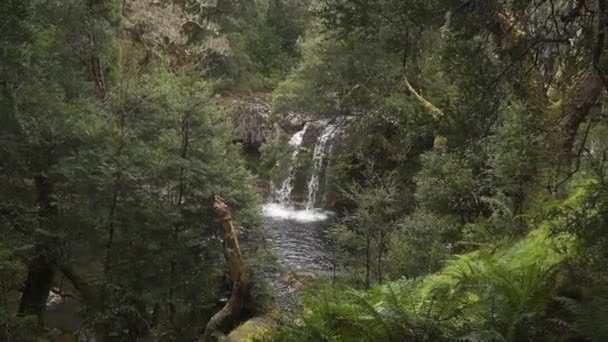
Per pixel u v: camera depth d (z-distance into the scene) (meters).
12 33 10.41
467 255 6.04
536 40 4.61
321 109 23.08
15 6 10.02
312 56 22.92
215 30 29.69
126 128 12.77
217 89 32.62
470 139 4.82
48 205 12.62
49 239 12.16
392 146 19.75
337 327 4.21
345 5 4.73
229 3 33.66
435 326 4.06
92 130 12.52
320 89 22.84
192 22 30.72
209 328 11.26
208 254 12.91
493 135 7.31
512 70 4.80
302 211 25.58
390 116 18.28
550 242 5.31
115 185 12.09
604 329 3.71
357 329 4.18
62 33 15.66
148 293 11.99
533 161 7.45
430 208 10.70
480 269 4.84
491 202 8.59
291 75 25.70
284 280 12.83
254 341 6.52
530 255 5.22
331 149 25.88
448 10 4.18
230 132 14.16
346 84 21.70
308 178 26.61
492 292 4.29
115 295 12.05
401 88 18.56
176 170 12.69
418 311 4.38
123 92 13.30
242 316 11.50
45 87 12.93
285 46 40.38
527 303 4.22
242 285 11.39
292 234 21.53
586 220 4.53
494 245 7.55
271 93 35.28
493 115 4.80
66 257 12.39
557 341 3.96
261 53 38.56
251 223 13.47
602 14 3.92
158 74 14.29
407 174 16.53
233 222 12.86
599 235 4.45
